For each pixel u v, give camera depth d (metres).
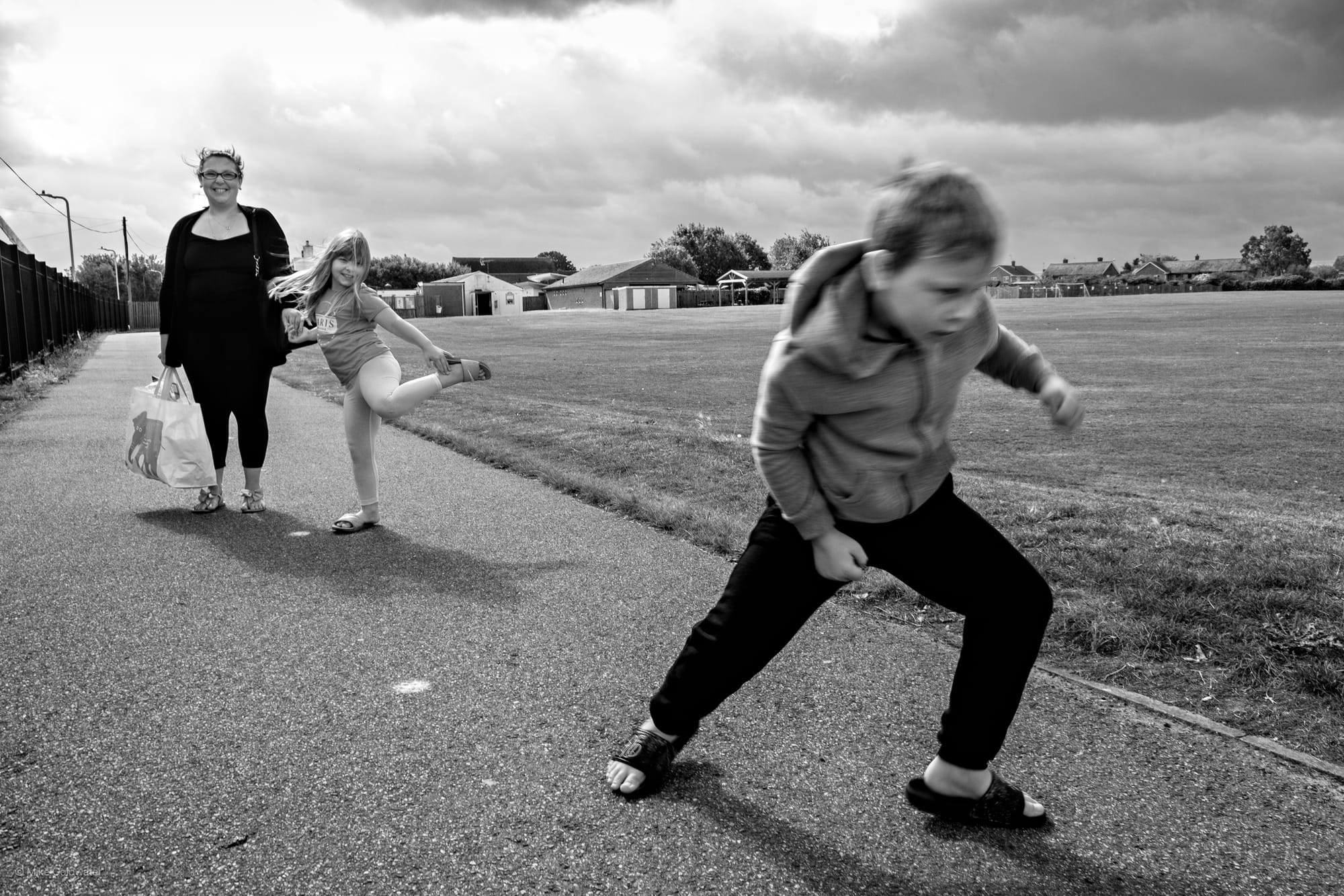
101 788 2.50
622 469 7.41
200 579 4.40
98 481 6.78
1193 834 2.32
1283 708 3.02
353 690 3.16
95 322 44.22
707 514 5.61
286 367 18.31
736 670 2.37
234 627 3.75
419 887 2.08
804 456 2.16
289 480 6.99
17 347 16.38
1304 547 4.49
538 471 7.21
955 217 1.76
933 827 2.35
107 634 3.66
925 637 3.69
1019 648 2.20
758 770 2.64
